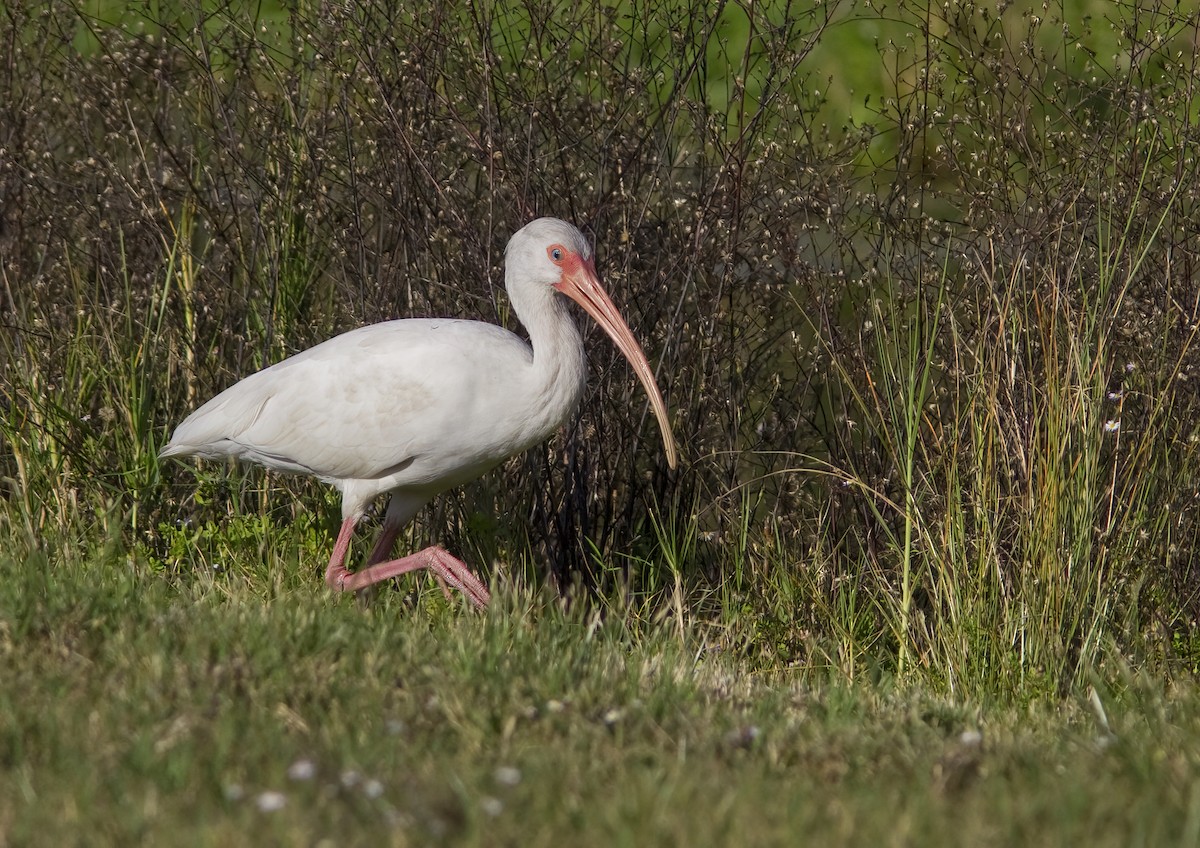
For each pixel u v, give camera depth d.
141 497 11.65
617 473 12.06
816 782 6.81
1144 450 10.30
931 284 11.84
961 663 9.80
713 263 11.86
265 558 11.24
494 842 5.72
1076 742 7.53
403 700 7.51
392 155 11.81
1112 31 13.44
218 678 7.47
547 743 7.06
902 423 11.17
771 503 12.66
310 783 6.18
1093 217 11.35
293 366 10.45
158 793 6.08
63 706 6.95
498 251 11.95
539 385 10.17
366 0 12.09
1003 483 10.41
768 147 11.66
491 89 11.76
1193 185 11.25
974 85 11.92
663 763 6.79
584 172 11.98
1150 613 10.55
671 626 10.96
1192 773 6.82
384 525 11.15
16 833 5.62
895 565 11.55
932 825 6.01
